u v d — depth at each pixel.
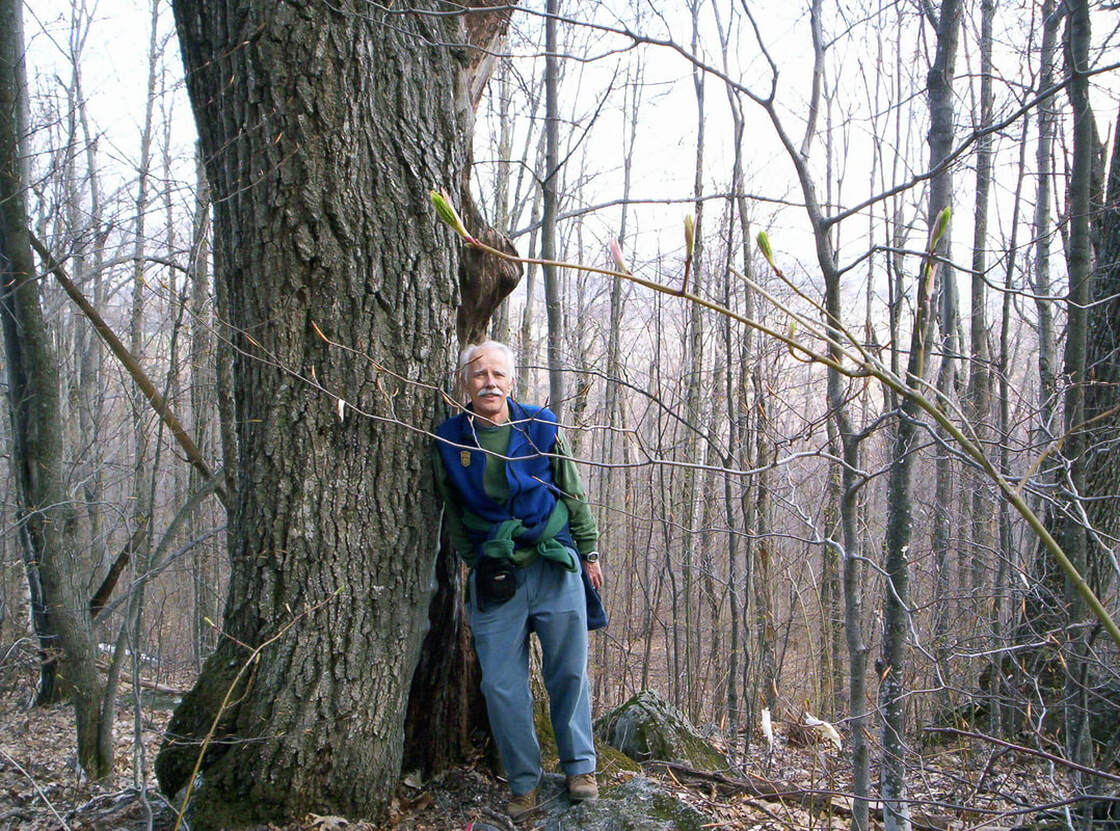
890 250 2.07
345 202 2.93
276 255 2.94
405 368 3.04
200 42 3.05
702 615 9.71
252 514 3.03
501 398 3.05
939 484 5.52
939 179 2.43
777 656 7.08
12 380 4.48
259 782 2.93
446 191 3.12
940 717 4.58
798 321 1.20
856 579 2.38
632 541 8.40
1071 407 2.59
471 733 3.56
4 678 4.86
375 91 2.95
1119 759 3.00
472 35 3.38
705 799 3.41
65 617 4.09
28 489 4.57
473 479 3.07
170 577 8.95
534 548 3.09
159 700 6.43
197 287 4.60
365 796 3.06
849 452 2.34
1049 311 5.46
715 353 7.29
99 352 8.29
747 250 7.38
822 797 3.29
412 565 3.11
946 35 2.38
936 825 3.11
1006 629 4.31
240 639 3.06
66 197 5.21
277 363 2.94
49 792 3.73
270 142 2.91
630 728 3.91
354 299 2.97
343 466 2.99
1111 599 3.21
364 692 3.02
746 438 5.87
